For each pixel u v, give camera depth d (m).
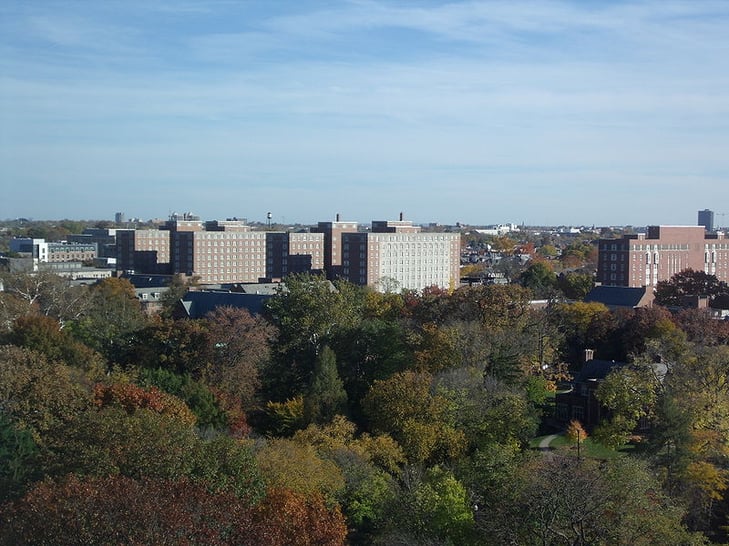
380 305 151.88
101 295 169.75
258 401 108.56
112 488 46.81
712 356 102.69
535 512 59.44
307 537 55.31
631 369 103.69
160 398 82.75
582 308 157.50
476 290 137.88
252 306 173.38
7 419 70.44
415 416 90.69
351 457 78.31
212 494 52.25
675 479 78.44
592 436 103.00
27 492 51.66
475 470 75.75
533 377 118.69
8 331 118.69
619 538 57.78
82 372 94.75
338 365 112.75
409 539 61.69
